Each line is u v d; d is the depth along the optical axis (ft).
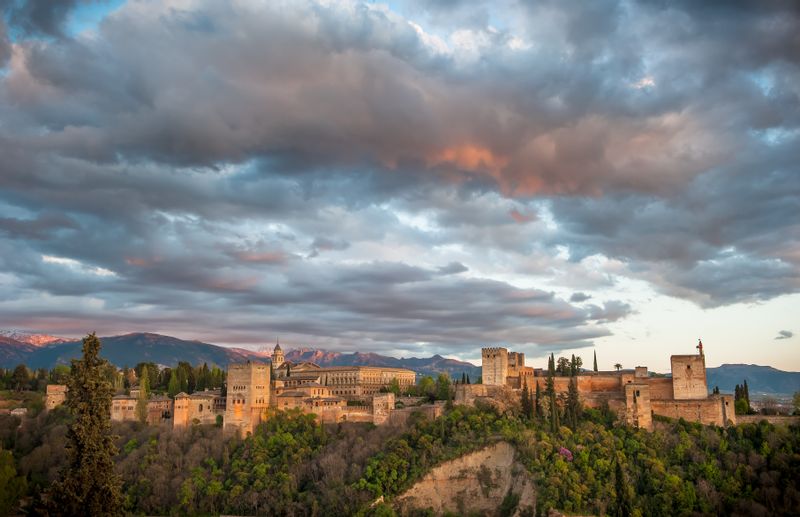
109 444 437.58
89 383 434.71
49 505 422.41
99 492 428.15
